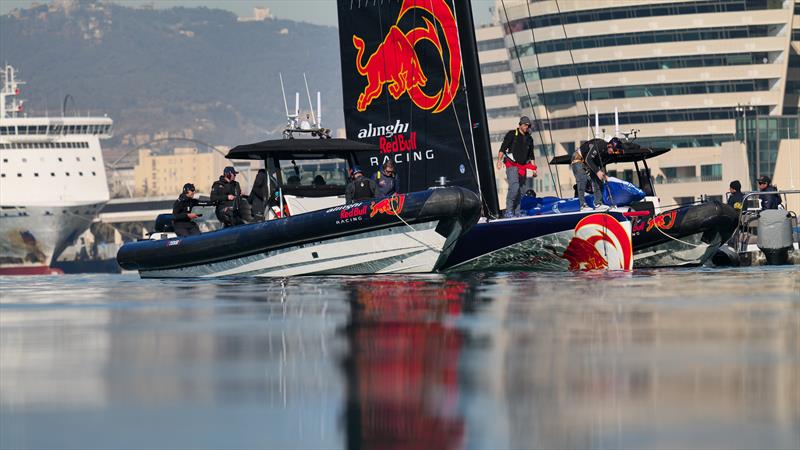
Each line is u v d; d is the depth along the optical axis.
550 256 64.75
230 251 67.38
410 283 51.19
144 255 72.50
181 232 74.62
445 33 70.44
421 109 71.44
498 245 64.69
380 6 72.56
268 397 16.52
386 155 72.62
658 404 15.50
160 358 21.55
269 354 21.88
